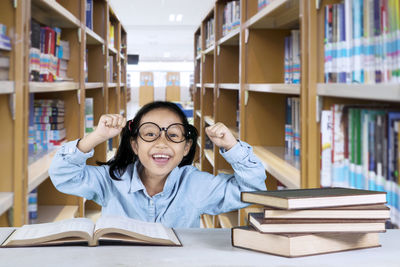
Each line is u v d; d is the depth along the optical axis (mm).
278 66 3004
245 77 3012
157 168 1596
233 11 3766
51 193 3316
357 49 1383
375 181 1358
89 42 4590
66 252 960
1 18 2074
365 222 977
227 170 4137
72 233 1005
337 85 1407
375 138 1360
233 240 1036
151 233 1066
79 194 1710
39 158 2855
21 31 2086
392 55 1184
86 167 1745
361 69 1380
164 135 1588
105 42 4781
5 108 2090
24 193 2139
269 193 1019
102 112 4793
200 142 5820
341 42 1483
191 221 1749
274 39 2992
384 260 934
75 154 1545
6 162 2102
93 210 4707
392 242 1072
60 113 3264
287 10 2209
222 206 1729
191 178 1767
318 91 1608
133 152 1719
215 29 4488
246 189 1620
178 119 1632
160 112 1616
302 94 1686
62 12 2773
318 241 966
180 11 9398
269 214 968
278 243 955
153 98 18875
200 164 5508
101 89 4781
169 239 1046
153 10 9289
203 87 5637
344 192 1030
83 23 3453
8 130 2094
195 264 896
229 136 1534
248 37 2982
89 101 4199
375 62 1293
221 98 4539
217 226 4051
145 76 18766
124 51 7531
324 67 1616
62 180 1614
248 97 3027
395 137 1251
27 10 2166
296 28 2914
